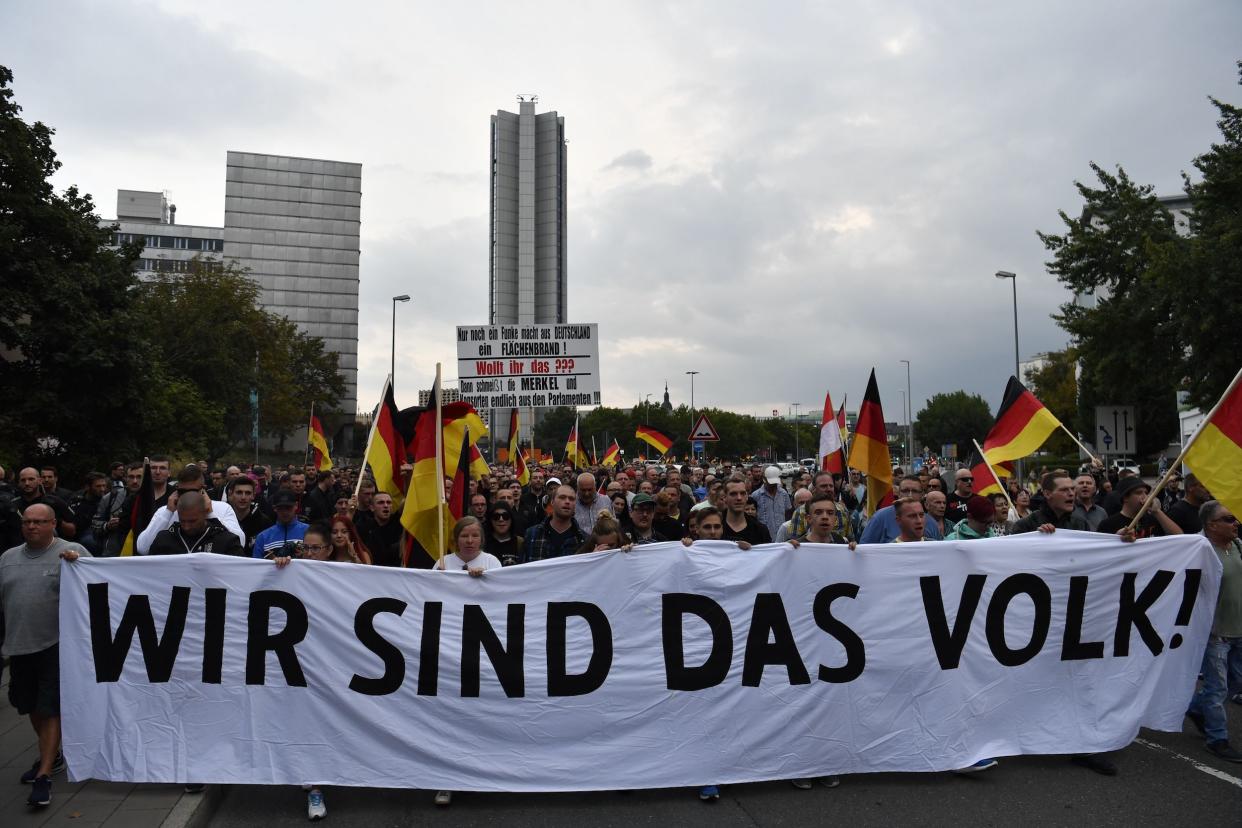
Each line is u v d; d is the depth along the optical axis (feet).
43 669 17.95
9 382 76.23
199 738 18.21
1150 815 16.66
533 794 18.52
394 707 18.39
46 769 17.34
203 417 111.55
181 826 16.10
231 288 150.00
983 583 19.75
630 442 291.17
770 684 18.88
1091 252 76.79
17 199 73.72
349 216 331.36
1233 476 20.51
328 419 248.32
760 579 19.25
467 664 18.58
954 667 19.39
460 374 49.34
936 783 18.61
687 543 19.27
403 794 18.56
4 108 74.64
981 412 266.98
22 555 18.35
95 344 76.43
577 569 19.08
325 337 326.24
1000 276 133.08
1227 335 64.39
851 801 17.67
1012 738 19.30
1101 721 19.61
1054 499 24.59
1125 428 59.88
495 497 29.32
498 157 490.90
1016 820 16.48
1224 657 20.43
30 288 74.90
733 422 312.71
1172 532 22.86
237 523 24.32
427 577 18.92
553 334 49.57
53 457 79.51
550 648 18.76
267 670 18.45
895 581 19.56
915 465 167.43
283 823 16.98
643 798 18.15
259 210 322.75
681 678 18.76
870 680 19.15
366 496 27.40
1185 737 21.68
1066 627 19.88
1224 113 67.21
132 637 18.39
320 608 18.67
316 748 18.21
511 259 491.31
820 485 27.86
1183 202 145.79
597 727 18.52
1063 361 188.55
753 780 18.47
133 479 28.55
